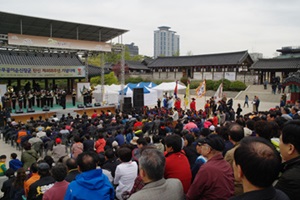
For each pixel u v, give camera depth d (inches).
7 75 965.2
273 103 1273.4
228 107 808.3
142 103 1031.0
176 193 107.1
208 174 118.8
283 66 1585.9
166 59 2359.7
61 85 1638.8
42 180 174.1
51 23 871.1
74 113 957.2
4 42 759.7
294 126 106.4
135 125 514.6
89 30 980.6
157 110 807.7
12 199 213.8
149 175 104.4
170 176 146.6
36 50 1019.3
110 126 513.0
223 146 128.6
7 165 454.6
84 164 125.2
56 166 144.6
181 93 1849.2
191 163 214.7
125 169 177.8
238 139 167.9
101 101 1133.7
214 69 2000.5
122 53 1015.6
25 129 558.3
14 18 806.5
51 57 1194.0
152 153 107.9
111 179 204.4
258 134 167.2
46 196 139.3
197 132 318.7
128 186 177.2
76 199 119.2
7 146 578.9
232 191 120.4
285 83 1026.7
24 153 319.0
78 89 1142.3
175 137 155.6
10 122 654.5
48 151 453.1
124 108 992.9
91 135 497.7
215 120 600.4
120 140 381.4
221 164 125.4
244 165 71.6
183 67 2187.5
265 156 69.8
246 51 1838.1
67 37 1067.3
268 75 1765.5
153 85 1206.9
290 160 100.2
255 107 899.4
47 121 621.3
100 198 121.5
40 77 1048.2
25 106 960.9
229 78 1907.0
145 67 2591.0
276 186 95.4
